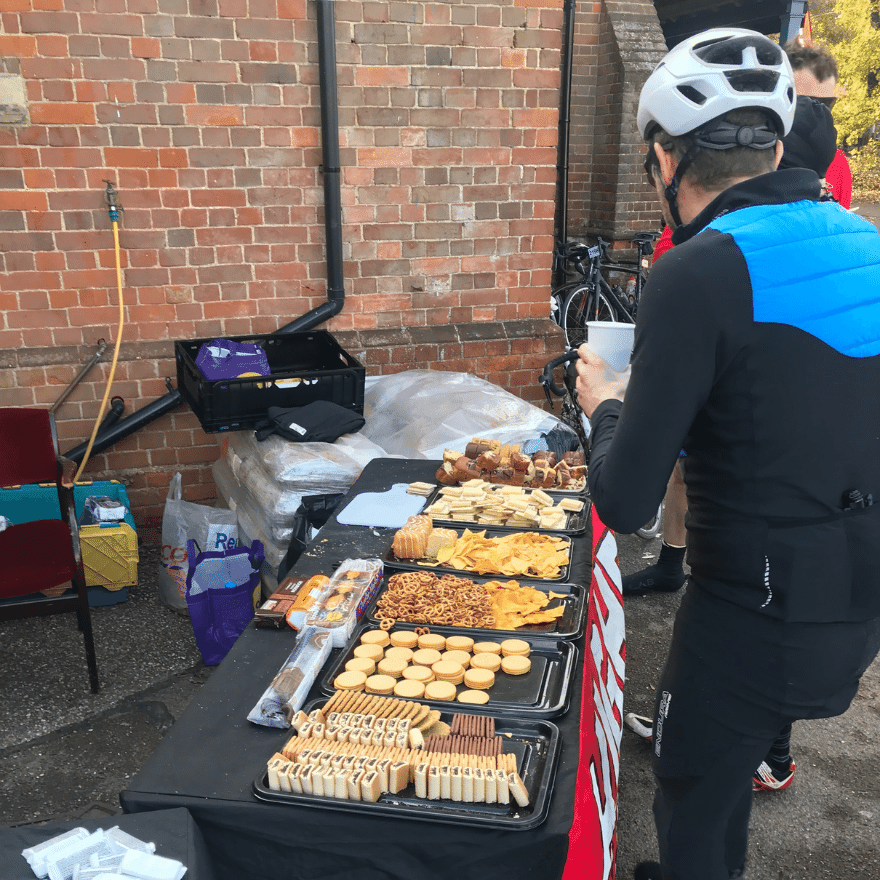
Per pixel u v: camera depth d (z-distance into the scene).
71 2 3.51
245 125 3.89
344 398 3.66
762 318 1.13
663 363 1.15
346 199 4.16
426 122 4.19
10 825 2.31
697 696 1.32
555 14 4.24
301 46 3.87
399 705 1.47
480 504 2.35
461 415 3.59
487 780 1.24
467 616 1.79
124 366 3.97
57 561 2.84
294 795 1.26
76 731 2.74
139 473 4.14
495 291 4.59
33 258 3.75
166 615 3.51
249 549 3.15
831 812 2.40
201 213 3.93
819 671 1.23
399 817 1.25
